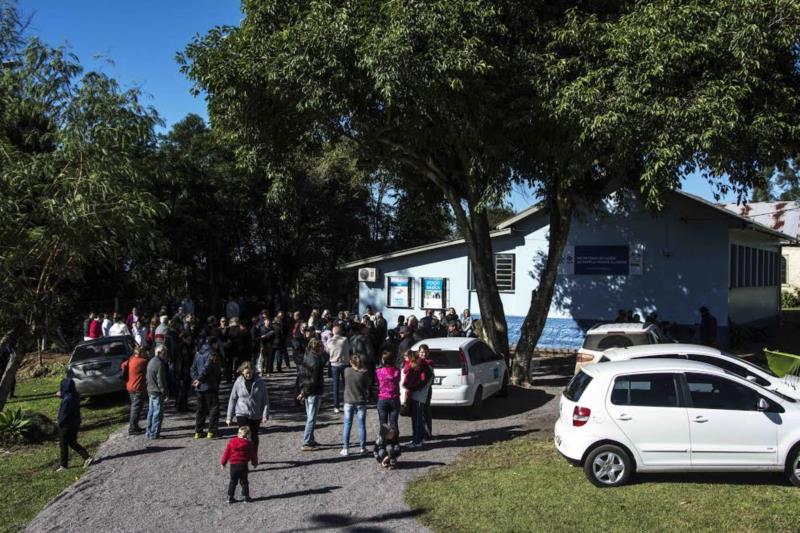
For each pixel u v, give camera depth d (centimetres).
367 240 3628
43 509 796
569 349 2227
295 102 1321
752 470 766
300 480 874
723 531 642
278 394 1548
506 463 917
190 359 1417
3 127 1248
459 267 2442
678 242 2088
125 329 1895
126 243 1334
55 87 1200
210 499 806
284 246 3475
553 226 1608
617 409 793
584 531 657
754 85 1195
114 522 736
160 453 1037
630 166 1343
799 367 1060
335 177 3331
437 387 1189
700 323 2044
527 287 2323
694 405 783
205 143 3288
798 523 652
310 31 1224
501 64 1243
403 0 1181
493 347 1612
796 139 1305
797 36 1142
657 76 1137
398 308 2517
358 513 743
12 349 1244
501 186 1393
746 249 2420
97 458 1019
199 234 3139
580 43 1257
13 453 1102
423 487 823
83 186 1143
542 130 1323
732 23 1131
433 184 1883
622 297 2159
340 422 1234
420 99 1220
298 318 1595
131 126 1215
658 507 711
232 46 1324
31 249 1159
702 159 1201
